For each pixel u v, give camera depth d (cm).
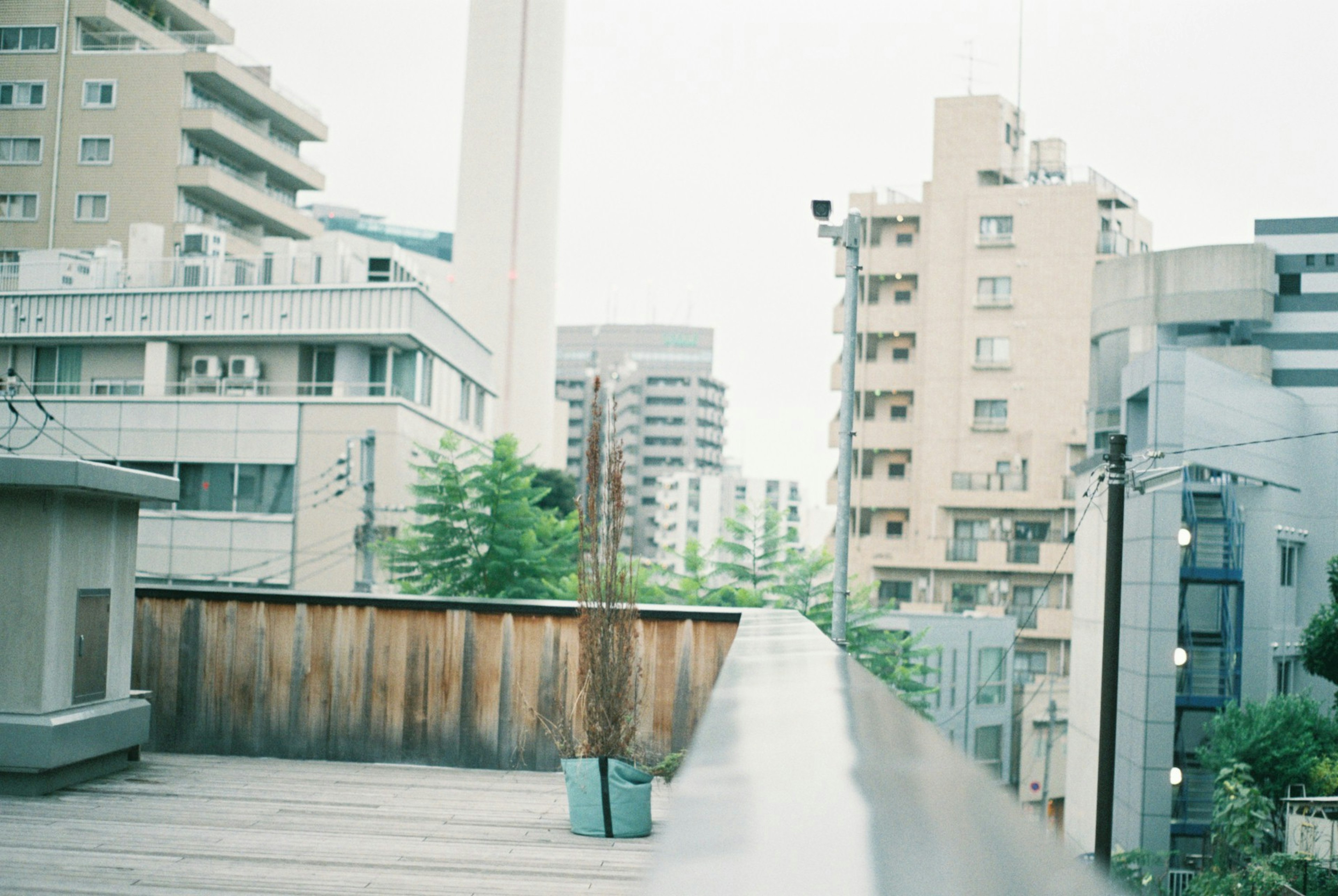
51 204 4459
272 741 761
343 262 3166
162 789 634
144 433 3020
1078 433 4738
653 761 712
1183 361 2369
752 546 2162
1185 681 2231
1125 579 2392
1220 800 1877
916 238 5116
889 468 5091
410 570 2178
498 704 732
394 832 548
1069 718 2786
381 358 3119
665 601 2066
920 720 155
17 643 607
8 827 538
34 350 3250
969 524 4838
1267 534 2455
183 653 777
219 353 3158
